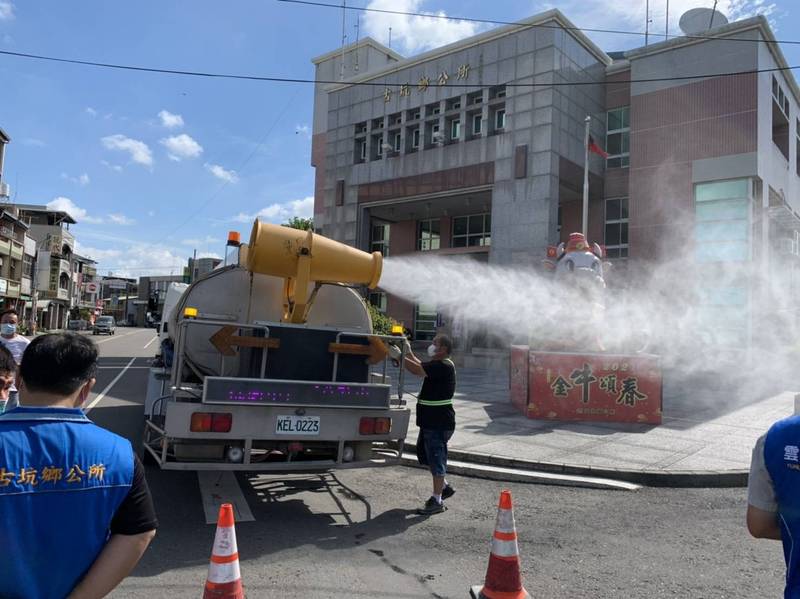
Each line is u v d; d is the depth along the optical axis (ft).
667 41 75.15
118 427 29.30
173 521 16.01
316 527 16.06
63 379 5.71
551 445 26.58
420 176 86.33
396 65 90.38
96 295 275.18
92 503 5.38
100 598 5.43
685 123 73.92
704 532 16.37
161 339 28.76
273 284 20.25
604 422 32.78
